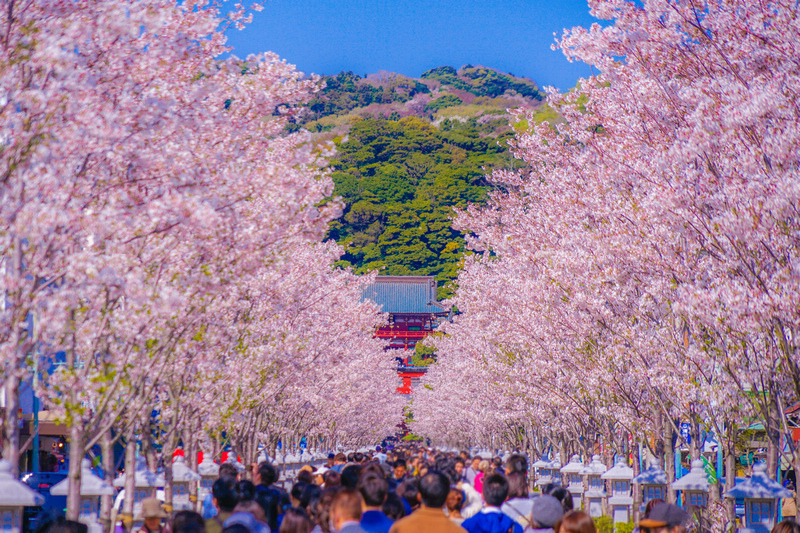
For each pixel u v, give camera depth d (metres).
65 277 11.01
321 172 17.27
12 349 10.23
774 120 13.12
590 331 21.50
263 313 22.11
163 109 11.79
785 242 12.79
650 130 18.28
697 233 14.67
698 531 17.47
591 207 20.86
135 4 11.98
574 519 8.11
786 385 15.41
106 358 14.11
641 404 21.33
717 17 15.38
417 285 145.50
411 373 127.19
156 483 16.80
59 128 10.42
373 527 9.12
